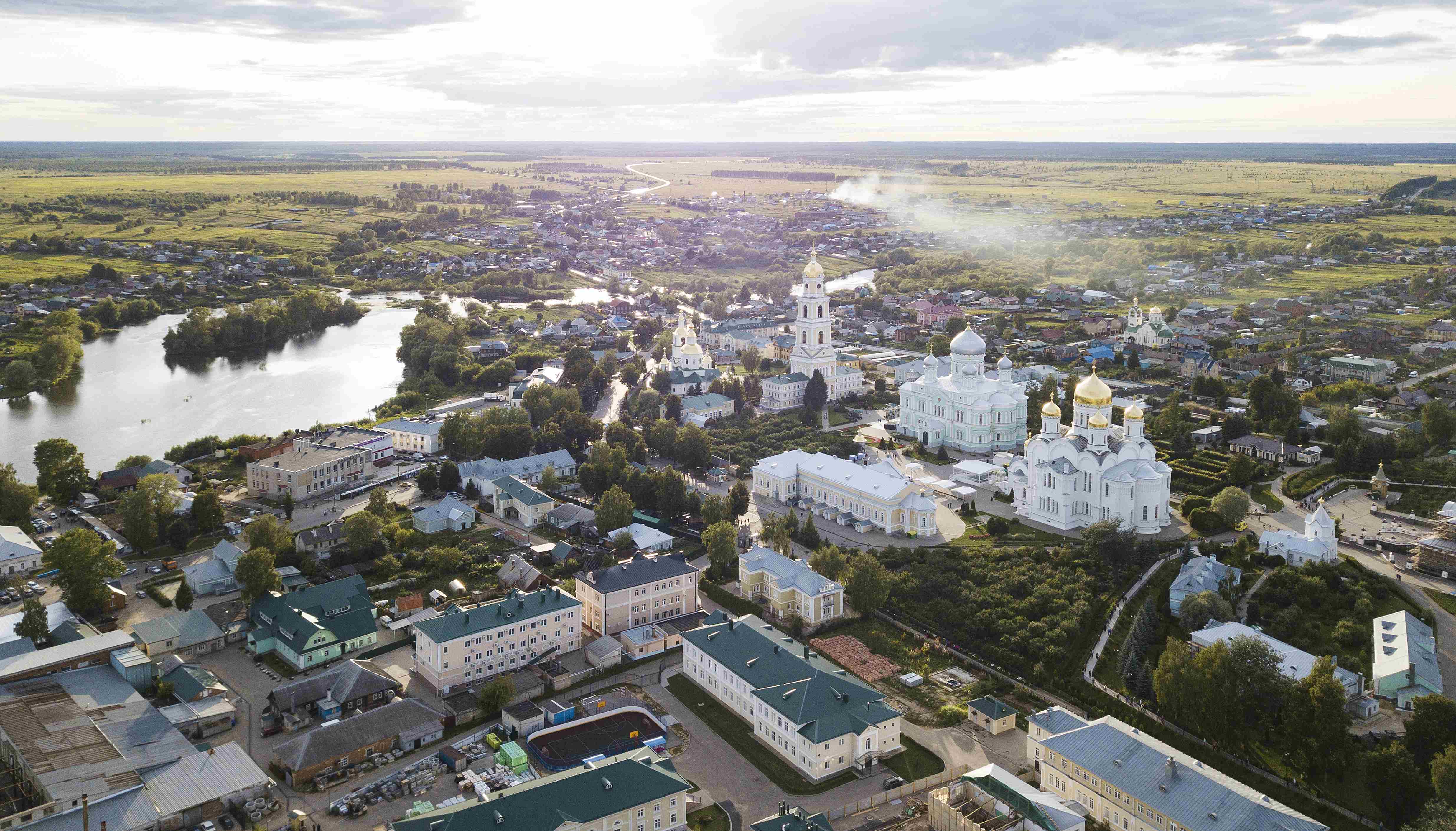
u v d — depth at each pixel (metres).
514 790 177.50
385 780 198.88
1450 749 175.50
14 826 174.75
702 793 198.62
